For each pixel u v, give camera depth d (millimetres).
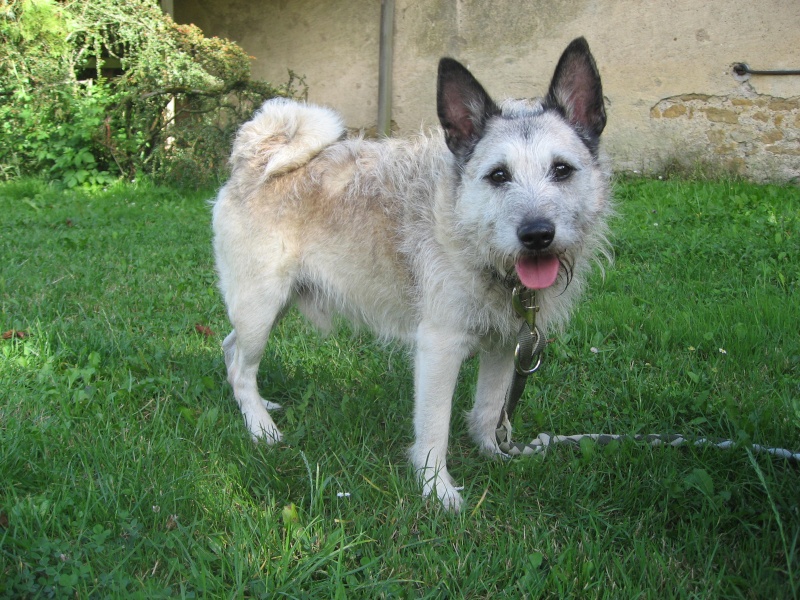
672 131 2555
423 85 2969
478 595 657
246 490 781
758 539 692
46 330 1188
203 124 2707
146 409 979
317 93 3197
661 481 778
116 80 2912
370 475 830
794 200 2037
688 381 1036
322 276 955
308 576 659
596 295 1371
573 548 689
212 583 641
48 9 2717
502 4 2756
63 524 715
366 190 906
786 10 2293
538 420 937
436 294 827
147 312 1327
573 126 853
